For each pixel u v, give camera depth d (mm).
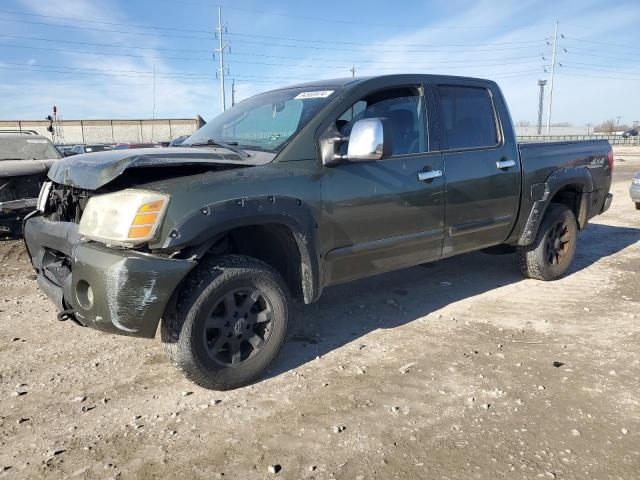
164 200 2809
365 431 2752
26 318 4453
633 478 2377
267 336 3283
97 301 2824
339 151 3471
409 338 3971
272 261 3557
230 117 4309
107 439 2707
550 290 5148
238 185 3061
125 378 3371
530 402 3027
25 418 2902
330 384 3262
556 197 5762
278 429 2785
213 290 2996
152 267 2770
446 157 4191
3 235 7684
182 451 2604
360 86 3773
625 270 5852
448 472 2422
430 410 2951
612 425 2789
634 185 10383
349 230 3611
